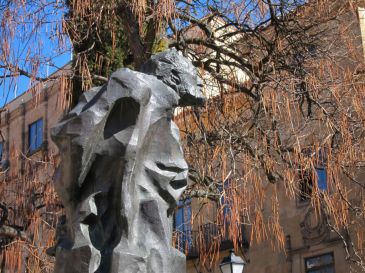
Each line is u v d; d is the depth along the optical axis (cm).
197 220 1104
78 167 388
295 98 1002
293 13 1101
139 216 399
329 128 982
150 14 1007
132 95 387
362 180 1260
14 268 952
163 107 415
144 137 401
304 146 960
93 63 1025
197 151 978
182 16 1070
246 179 891
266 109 995
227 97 1023
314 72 1063
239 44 1116
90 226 390
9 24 874
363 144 1019
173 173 414
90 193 394
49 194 1024
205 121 1145
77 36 940
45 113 2462
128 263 375
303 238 1989
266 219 2014
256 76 1052
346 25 1179
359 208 1062
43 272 952
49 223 1048
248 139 1003
